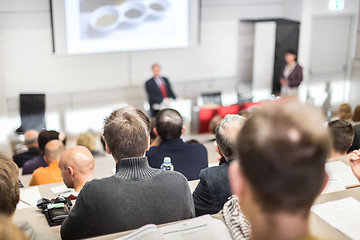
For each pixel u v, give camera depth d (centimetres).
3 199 124
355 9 828
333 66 855
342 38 844
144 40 763
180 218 149
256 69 852
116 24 736
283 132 52
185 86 827
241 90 873
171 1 763
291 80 760
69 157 208
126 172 148
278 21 812
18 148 607
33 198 206
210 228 110
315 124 53
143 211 143
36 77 710
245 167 55
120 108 163
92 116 763
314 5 805
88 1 707
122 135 151
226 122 180
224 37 835
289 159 52
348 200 124
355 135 298
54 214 168
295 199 53
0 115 670
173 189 148
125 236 98
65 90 734
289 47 819
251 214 57
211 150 440
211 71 842
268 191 53
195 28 791
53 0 681
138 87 788
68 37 707
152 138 365
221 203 172
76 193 207
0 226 51
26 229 112
